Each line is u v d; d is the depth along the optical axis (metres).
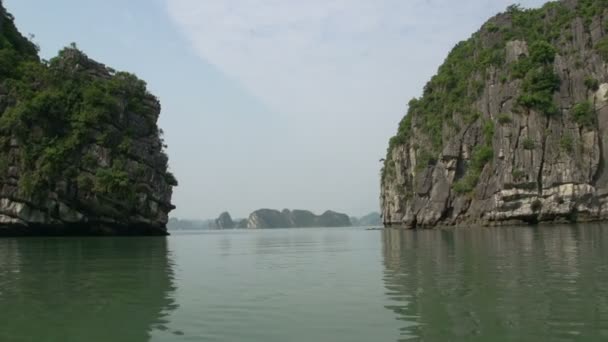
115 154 68.12
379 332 10.66
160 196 72.56
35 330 11.35
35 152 62.47
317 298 14.45
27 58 74.50
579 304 12.57
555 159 67.81
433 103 97.69
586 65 72.62
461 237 44.25
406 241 42.12
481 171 76.50
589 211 66.38
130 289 16.59
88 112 66.62
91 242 49.16
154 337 10.68
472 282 16.36
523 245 31.08
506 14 93.88
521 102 70.50
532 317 11.45
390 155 108.50
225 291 15.98
